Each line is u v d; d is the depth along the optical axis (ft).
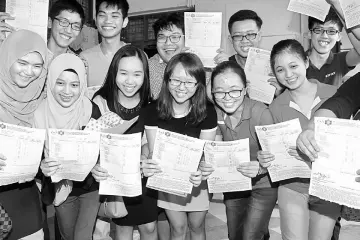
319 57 8.46
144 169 6.13
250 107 6.88
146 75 6.95
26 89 6.07
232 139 7.11
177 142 5.98
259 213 7.18
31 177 5.53
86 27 14.19
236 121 7.03
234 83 6.50
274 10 16.67
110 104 6.91
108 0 8.76
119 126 6.41
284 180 6.54
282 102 6.68
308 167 5.98
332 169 4.79
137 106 7.02
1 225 5.38
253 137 6.94
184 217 7.16
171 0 18.57
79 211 6.75
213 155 6.44
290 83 6.41
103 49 9.25
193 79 6.37
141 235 7.32
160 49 8.78
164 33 8.62
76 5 8.39
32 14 7.56
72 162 5.79
